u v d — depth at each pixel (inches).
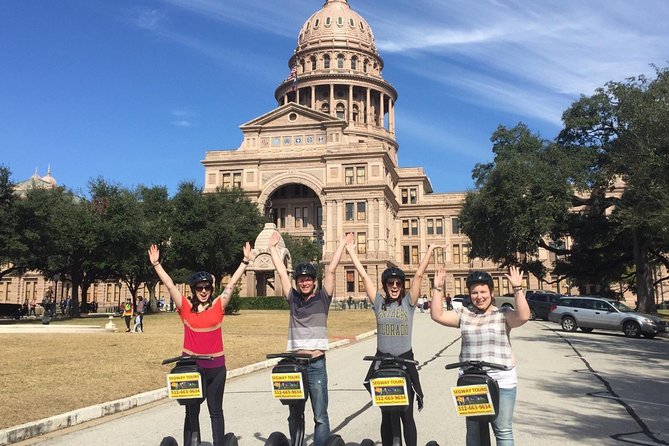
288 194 3575.3
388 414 228.4
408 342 242.2
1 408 376.2
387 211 3385.8
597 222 1825.8
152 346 768.9
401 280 244.1
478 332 214.4
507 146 1878.7
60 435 332.2
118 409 403.2
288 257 2122.3
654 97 1269.7
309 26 4500.5
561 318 1120.8
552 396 436.1
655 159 1104.2
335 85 4210.1
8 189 1534.2
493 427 208.2
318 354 248.5
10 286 3841.0
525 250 1879.9
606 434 320.5
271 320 1418.6
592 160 1780.3
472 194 2154.3
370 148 3314.5
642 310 1626.5
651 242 1638.8
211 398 244.5
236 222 2481.5
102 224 1787.6
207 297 248.5
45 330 1071.6
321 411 251.0
